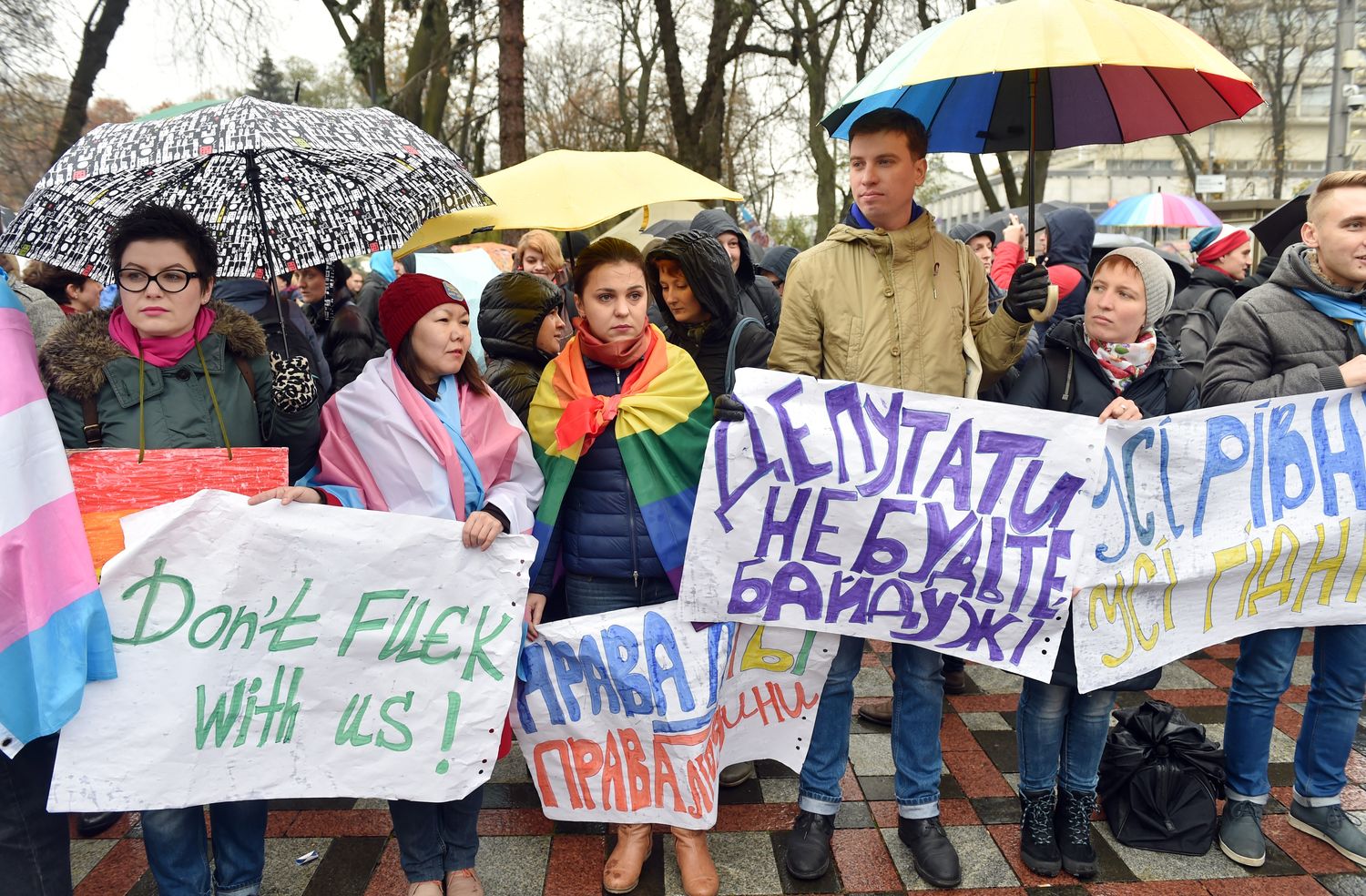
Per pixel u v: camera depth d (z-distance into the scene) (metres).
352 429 2.46
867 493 2.59
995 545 2.61
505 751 2.64
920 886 2.71
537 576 2.69
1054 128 3.16
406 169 3.06
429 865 2.56
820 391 2.58
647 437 2.59
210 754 2.29
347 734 2.41
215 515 2.24
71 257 2.58
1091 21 2.26
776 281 6.47
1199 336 4.31
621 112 23.97
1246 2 20.48
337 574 2.34
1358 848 2.78
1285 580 2.75
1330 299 2.74
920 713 2.75
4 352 2.09
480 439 2.53
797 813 3.08
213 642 2.26
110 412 2.23
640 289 2.58
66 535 2.09
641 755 2.66
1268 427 2.71
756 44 18.12
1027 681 2.77
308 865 2.87
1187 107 2.90
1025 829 2.81
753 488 2.58
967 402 2.61
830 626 2.67
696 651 2.64
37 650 2.02
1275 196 24.58
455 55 15.88
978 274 2.81
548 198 3.91
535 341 3.07
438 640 2.43
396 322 2.43
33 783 2.18
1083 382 2.78
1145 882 2.72
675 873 2.78
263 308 3.45
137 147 2.35
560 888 2.75
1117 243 5.75
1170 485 2.69
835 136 3.14
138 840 3.02
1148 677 2.71
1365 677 2.80
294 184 2.96
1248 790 2.84
